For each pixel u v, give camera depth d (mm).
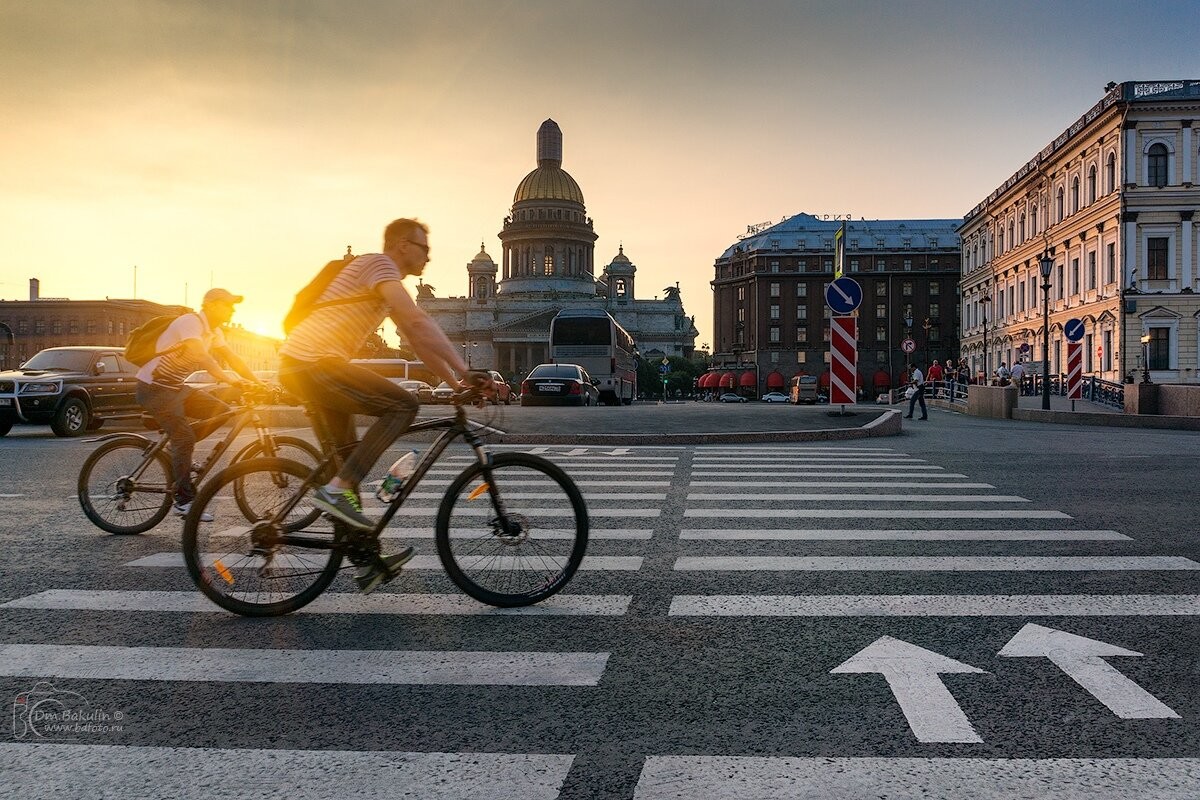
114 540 6238
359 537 4441
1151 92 44281
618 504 7828
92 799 2531
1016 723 3043
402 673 3557
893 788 2580
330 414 4512
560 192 137500
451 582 5051
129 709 3184
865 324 104625
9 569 5332
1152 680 3451
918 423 23641
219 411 6547
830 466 10930
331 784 2615
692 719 3088
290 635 4062
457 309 134750
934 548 5953
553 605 4570
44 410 16922
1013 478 9734
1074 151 50531
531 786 2596
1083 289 49000
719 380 107688
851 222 110562
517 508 4598
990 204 67000
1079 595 4727
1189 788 2578
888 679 3471
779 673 3547
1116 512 7398
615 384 39375
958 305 103438
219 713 3148
